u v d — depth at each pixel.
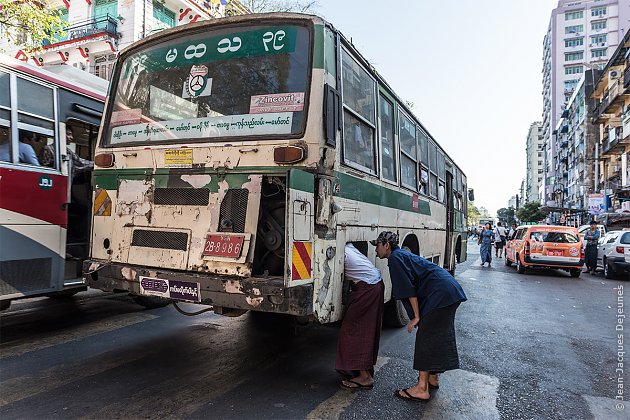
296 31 3.88
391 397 3.96
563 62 92.81
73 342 5.20
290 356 4.95
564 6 93.62
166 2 22.64
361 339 4.05
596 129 47.47
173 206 3.90
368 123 4.76
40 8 12.69
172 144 4.06
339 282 3.93
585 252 15.66
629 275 14.34
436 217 8.59
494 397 4.09
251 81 3.94
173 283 3.70
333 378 4.34
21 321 6.14
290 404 3.70
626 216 31.42
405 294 4.00
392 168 5.66
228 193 3.70
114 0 21.56
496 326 6.91
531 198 130.75
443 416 3.64
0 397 3.64
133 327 5.92
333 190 3.76
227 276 3.56
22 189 4.93
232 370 4.45
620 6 89.81
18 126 5.00
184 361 4.66
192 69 4.21
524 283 12.36
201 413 3.46
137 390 3.86
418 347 3.96
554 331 6.68
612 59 38.41
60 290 5.35
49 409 3.44
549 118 95.44
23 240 4.92
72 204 6.03
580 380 4.61
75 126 6.27
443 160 9.63
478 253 26.53
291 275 3.19
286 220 3.17
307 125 3.62
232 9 18.03
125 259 4.09
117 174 4.26
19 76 5.05
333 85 3.87
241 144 3.73
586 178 50.88
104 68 21.95
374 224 4.86
